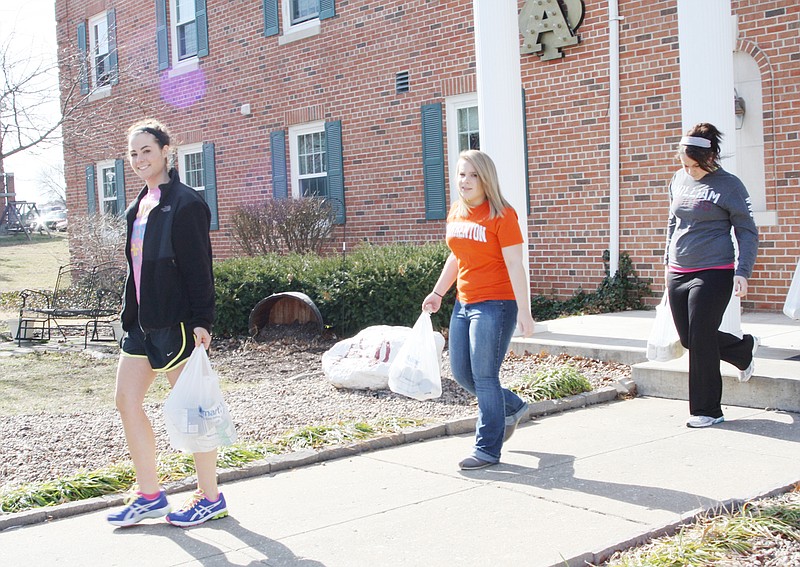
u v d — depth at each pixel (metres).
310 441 5.57
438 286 5.35
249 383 8.06
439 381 5.34
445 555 3.69
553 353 7.99
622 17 10.57
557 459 5.11
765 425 5.70
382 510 4.33
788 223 9.41
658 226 10.45
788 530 3.75
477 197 4.88
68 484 4.74
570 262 11.37
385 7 13.40
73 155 20.00
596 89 10.91
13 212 38.06
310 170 15.11
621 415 6.21
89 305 12.95
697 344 5.66
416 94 13.09
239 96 16.20
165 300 4.06
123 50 18.98
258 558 3.76
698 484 4.52
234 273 10.55
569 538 3.82
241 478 5.04
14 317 14.84
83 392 8.01
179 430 4.04
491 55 8.26
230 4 16.17
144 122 4.24
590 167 11.06
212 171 16.91
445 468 5.05
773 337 7.76
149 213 4.08
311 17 14.81
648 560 3.48
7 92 14.55
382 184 13.74
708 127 5.56
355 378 7.15
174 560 3.78
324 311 10.02
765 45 9.48
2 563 3.83
